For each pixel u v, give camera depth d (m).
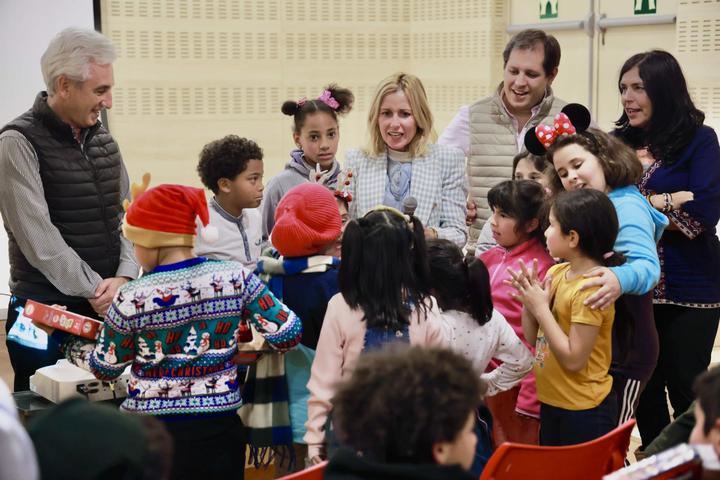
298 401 3.09
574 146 3.21
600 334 3.03
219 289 2.81
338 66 7.10
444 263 2.94
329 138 4.43
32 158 3.46
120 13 6.46
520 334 3.45
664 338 3.91
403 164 4.05
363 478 1.60
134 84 6.54
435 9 7.06
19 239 3.48
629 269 2.96
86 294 3.49
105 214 3.67
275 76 6.93
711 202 3.75
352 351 2.79
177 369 2.80
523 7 6.68
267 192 4.48
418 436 1.61
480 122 4.63
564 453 2.32
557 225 2.97
